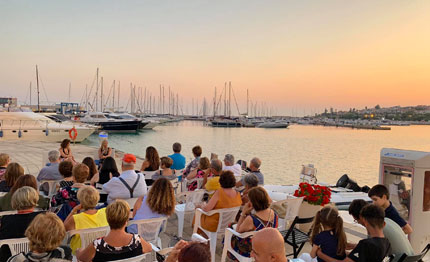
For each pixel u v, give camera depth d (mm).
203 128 95125
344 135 81000
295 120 183375
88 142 39781
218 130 85562
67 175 5336
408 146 49812
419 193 4938
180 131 75688
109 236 3020
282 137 64375
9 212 4016
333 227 3324
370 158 31750
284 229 5164
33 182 4449
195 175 7078
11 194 4336
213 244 4703
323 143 51781
